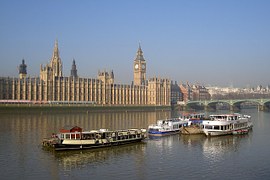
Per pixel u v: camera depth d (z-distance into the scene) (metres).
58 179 59.34
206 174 63.09
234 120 118.69
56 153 78.81
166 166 68.69
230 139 105.19
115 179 59.66
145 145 92.69
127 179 59.72
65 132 85.00
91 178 60.09
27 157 74.62
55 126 133.38
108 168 66.75
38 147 85.56
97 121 168.62
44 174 62.16
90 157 75.94
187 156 78.31
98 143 85.19
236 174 63.28
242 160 74.44
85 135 85.00
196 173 63.66
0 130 118.12
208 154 80.81
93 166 68.12
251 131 128.75
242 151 84.94
